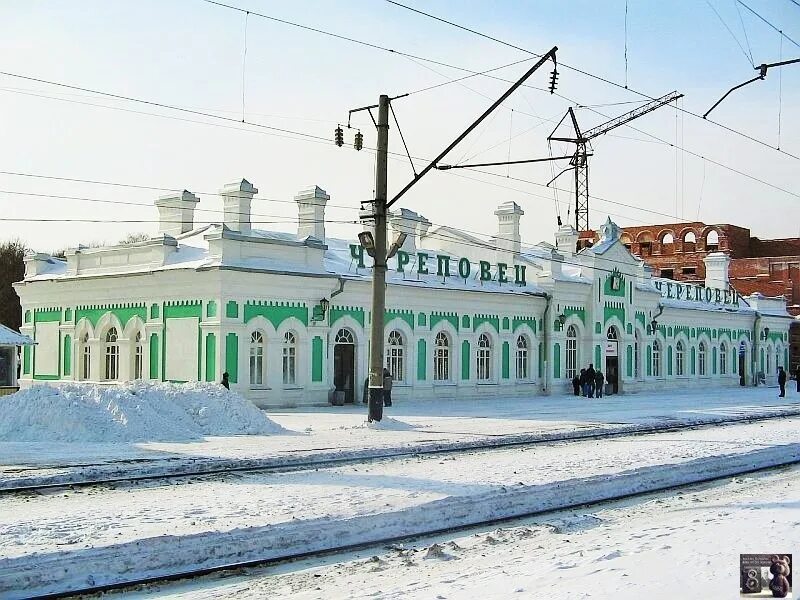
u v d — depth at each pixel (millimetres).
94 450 18719
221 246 31484
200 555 10336
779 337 65938
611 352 48906
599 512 14180
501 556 10719
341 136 26156
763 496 15570
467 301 40688
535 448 21172
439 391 39312
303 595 9031
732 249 78000
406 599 8430
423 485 14656
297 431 23797
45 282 37719
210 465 16562
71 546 9867
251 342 32219
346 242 42188
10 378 30953
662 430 27281
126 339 34562
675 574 8883
